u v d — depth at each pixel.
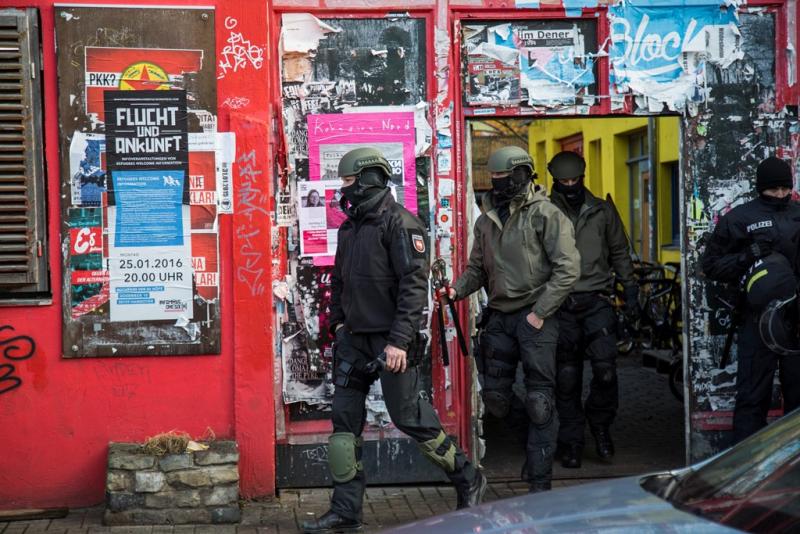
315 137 6.75
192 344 6.53
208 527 6.06
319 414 6.82
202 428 6.56
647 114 6.96
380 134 6.78
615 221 7.72
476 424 6.94
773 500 3.17
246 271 6.55
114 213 6.48
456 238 6.85
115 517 6.07
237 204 6.54
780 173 6.47
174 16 6.49
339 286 6.03
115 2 6.46
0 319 6.40
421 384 6.87
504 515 3.26
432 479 6.89
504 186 6.21
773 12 7.01
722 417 7.09
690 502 3.25
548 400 6.13
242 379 6.56
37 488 6.45
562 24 6.89
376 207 5.80
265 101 6.56
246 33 6.55
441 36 6.76
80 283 6.45
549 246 6.15
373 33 6.77
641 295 13.55
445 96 6.79
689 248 7.05
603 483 3.59
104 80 6.45
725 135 7.02
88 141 6.45
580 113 6.91
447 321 6.90
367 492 6.79
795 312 6.36
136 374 6.51
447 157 6.81
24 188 6.38
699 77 6.97
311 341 6.77
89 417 6.47
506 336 6.31
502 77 6.86
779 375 6.66
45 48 6.41
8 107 6.36
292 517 6.23
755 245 6.41
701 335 7.07
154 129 6.49
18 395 6.43
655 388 10.76
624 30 6.90
